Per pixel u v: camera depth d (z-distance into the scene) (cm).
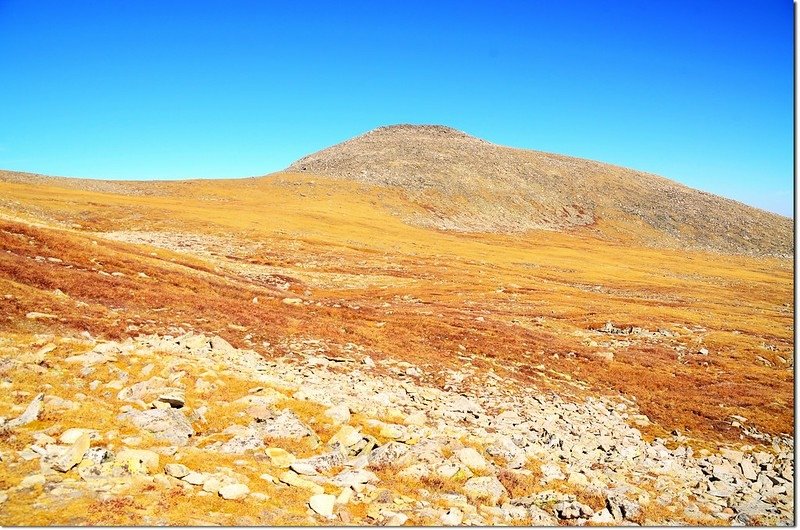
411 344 3662
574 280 9550
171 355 2231
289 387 2112
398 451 1572
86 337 2336
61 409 1460
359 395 2261
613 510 1483
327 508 1139
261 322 3419
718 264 14912
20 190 10438
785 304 9181
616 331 5444
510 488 1538
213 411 1719
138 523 927
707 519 1512
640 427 2811
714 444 2636
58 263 3922
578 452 2073
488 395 2781
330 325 3728
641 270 12275
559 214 19475
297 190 15988
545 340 4481
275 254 8606
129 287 3584
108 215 9619
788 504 1728
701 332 5638
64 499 979
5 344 1983
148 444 1359
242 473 1281
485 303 6316
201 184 15688
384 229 12888
